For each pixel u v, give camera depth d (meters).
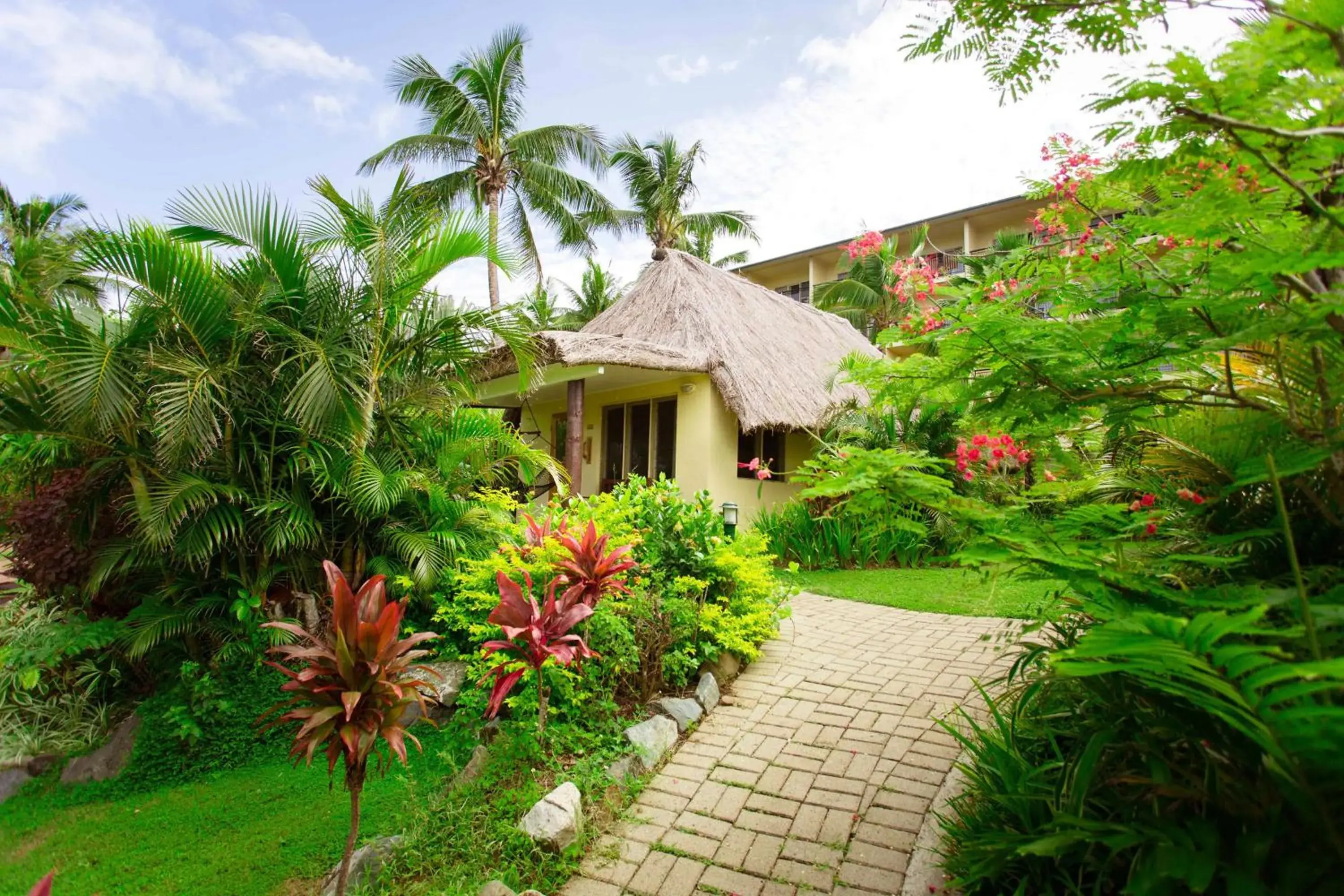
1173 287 1.93
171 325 4.97
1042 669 2.99
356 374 5.39
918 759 3.75
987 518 2.18
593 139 20.97
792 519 9.66
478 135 19.97
